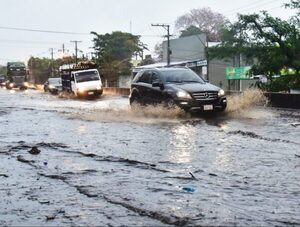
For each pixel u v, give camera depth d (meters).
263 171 7.06
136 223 4.59
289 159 8.00
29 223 4.68
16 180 6.70
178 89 15.13
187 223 4.57
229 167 7.41
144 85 16.88
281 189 5.95
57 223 4.65
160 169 7.33
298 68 28.77
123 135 11.67
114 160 8.20
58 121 16.17
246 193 5.75
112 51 75.69
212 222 4.60
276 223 4.58
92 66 38.06
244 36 30.00
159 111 15.66
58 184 6.37
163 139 10.77
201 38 59.69
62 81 39.66
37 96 42.31
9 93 52.59
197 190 5.92
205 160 8.05
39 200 5.54
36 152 9.26
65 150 9.51
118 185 6.24
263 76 33.94
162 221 4.65
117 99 32.44
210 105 15.08
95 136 11.65
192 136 11.15
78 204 5.32
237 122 14.07
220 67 55.09
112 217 4.80
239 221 4.63
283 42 28.80
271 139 10.42
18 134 12.69
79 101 30.98
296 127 12.66
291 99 19.91
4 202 5.48
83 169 7.42
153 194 5.73
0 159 8.59
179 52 64.25
